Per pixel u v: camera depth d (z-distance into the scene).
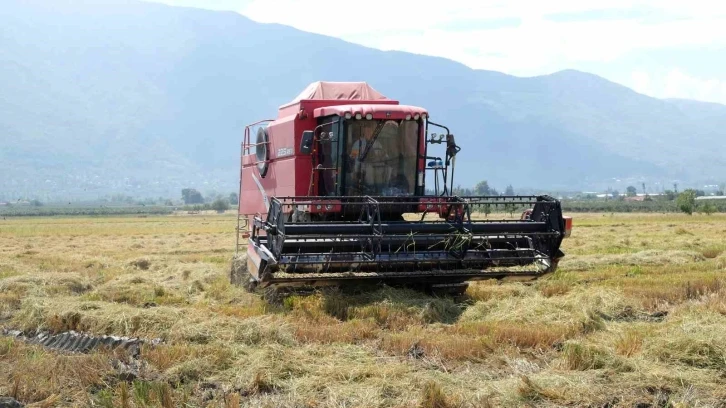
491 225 13.77
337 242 13.02
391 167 15.56
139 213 163.12
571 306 12.45
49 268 21.42
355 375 8.66
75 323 11.98
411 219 16.92
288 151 16.12
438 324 11.71
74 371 8.77
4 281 16.39
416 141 15.70
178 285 17.22
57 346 10.81
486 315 12.46
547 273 13.88
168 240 41.47
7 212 163.25
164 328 11.27
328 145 15.55
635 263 21.80
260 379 8.59
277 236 12.60
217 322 11.22
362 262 12.87
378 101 16.33
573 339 10.31
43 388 8.27
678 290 14.30
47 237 45.72
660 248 27.42
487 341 10.09
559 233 13.78
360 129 15.33
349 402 7.88
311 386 8.40
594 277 17.53
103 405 7.80
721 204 120.88
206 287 16.89
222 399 8.00
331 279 12.90
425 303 12.66
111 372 8.86
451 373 9.00
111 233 52.00
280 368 8.91
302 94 16.86
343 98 16.33
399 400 7.88
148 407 7.64
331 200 13.52
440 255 13.33
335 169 15.37
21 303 14.00
